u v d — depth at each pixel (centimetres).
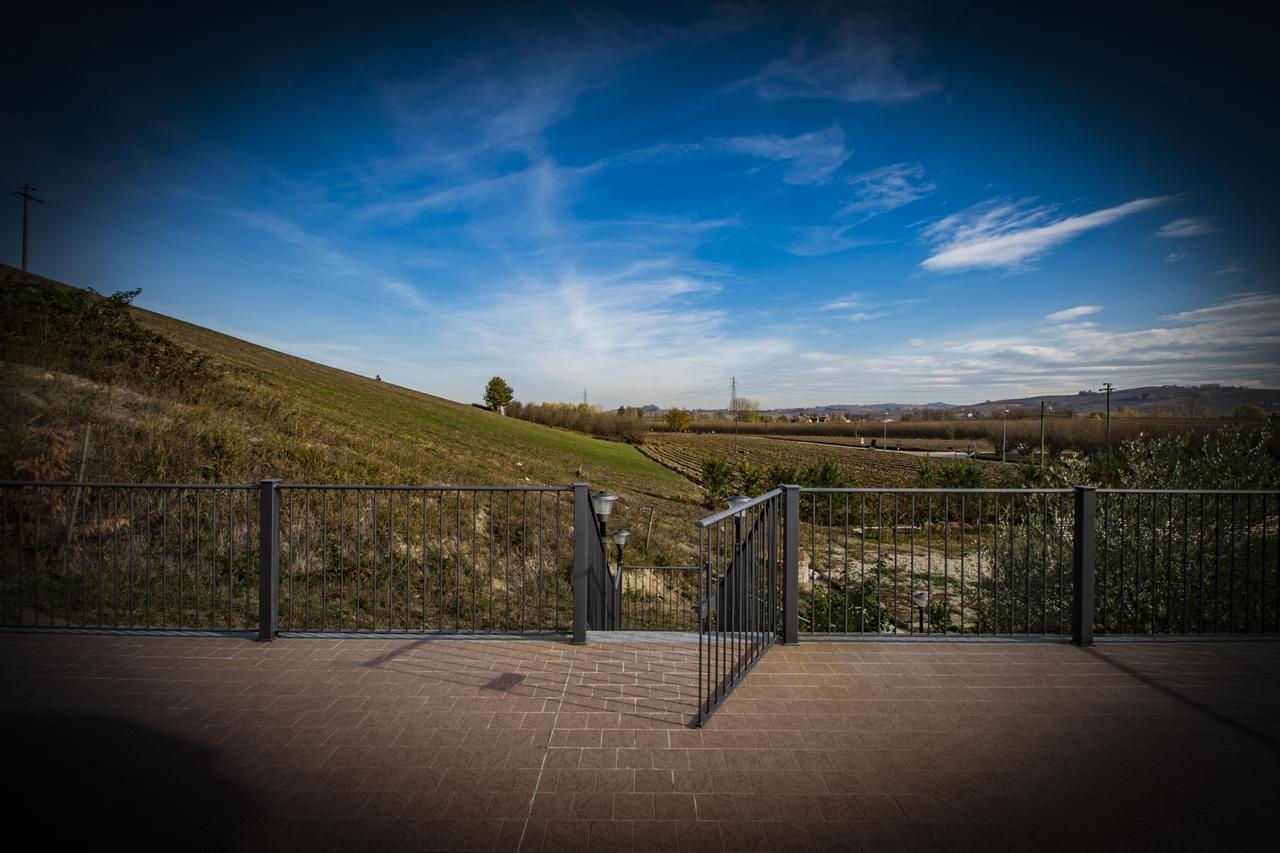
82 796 255
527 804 255
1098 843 233
